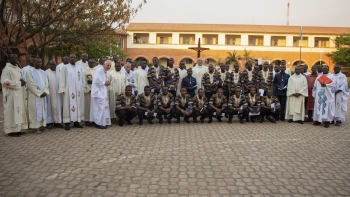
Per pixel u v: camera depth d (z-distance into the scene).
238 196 4.01
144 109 8.94
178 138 7.23
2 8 12.87
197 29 38.16
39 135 7.37
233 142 6.91
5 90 7.05
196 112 9.34
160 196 3.98
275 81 10.27
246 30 38.19
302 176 4.79
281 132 8.17
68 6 12.93
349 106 15.55
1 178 4.52
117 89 9.28
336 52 36.84
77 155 5.71
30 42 22.23
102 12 13.73
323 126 9.28
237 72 10.41
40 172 4.79
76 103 8.21
